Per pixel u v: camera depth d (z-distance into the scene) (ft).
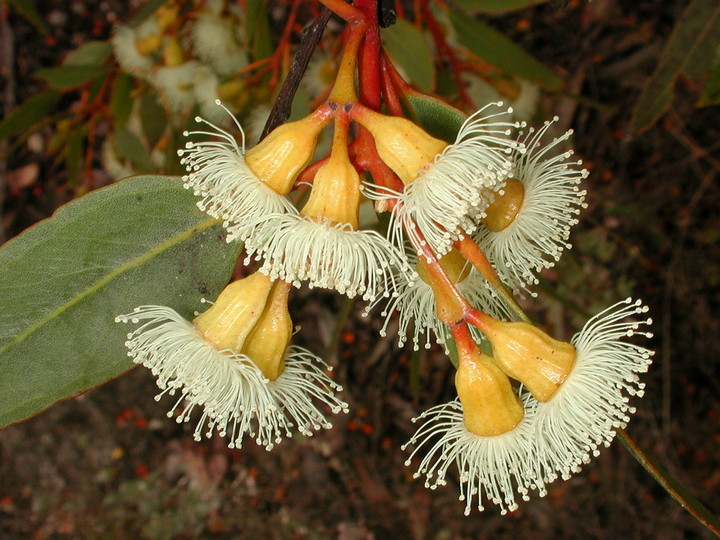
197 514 1.15
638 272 1.17
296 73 0.38
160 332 0.39
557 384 0.37
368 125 0.34
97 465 1.14
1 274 0.41
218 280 0.43
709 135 1.13
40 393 0.42
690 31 0.63
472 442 0.39
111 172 0.87
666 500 1.20
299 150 0.35
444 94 0.64
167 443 1.16
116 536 1.13
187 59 0.70
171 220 0.43
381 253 0.35
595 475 1.21
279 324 0.38
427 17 0.62
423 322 0.43
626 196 1.15
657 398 1.22
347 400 1.15
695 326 1.20
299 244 0.34
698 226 1.17
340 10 0.36
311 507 1.16
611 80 1.11
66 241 0.42
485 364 0.37
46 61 1.06
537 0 0.63
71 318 0.42
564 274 1.08
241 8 0.71
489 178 0.34
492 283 0.35
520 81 0.69
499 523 1.18
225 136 0.36
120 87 0.75
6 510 1.13
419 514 1.17
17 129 0.77
